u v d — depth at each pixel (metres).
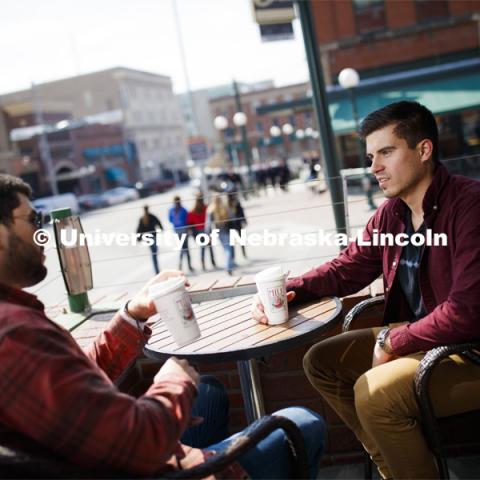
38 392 1.21
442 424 1.89
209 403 2.04
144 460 1.28
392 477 1.99
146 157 75.31
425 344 1.83
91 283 3.26
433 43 24.95
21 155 58.66
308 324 1.99
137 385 2.88
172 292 1.73
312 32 7.68
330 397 2.22
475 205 1.86
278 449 1.60
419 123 1.98
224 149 61.47
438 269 1.97
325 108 7.82
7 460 1.22
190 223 11.31
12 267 1.41
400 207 2.16
